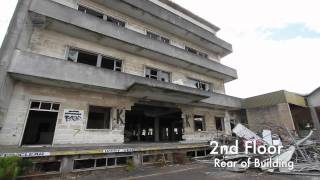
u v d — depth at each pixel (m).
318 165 8.48
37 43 10.48
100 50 12.64
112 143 11.48
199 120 16.94
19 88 9.48
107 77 11.27
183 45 18.06
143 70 14.29
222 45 19.97
